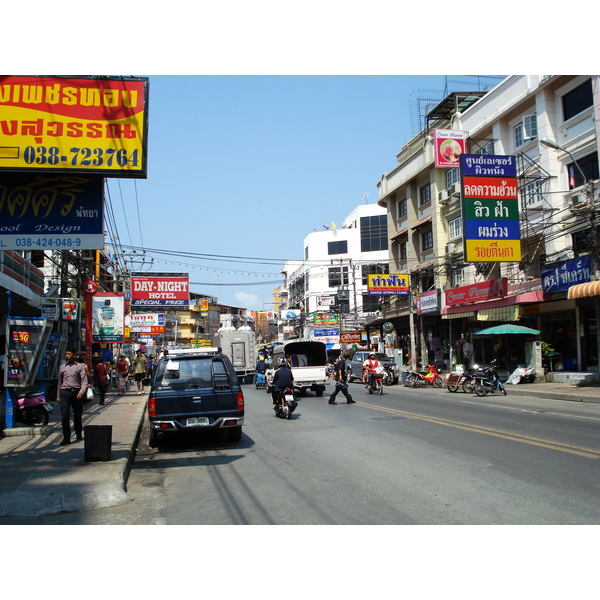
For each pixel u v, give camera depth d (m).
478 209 21.70
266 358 37.69
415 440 10.20
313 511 5.85
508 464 7.77
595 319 21.06
